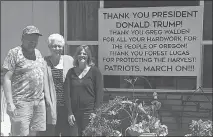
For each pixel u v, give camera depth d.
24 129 3.94
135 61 4.95
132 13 4.91
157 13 4.83
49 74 4.11
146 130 3.69
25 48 3.87
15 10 5.34
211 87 4.88
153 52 4.89
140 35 4.91
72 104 4.14
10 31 5.38
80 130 4.16
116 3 5.01
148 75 4.93
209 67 4.88
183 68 4.83
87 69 4.16
